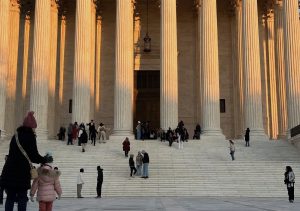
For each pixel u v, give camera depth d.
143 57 58.28
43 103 47.66
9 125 52.94
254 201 25.56
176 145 42.19
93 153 39.50
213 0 48.53
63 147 41.69
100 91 57.59
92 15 55.16
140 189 32.12
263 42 57.16
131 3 52.75
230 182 33.19
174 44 48.16
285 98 53.12
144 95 58.25
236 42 56.19
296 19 47.72
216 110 46.81
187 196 31.25
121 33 48.09
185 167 35.91
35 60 48.12
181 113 57.12
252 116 46.84
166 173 34.75
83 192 31.62
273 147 41.56
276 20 54.19
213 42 47.88
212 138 45.34
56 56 55.56
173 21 48.41
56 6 54.97
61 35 57.69
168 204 22.28
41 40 48.47
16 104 54.94
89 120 48.12
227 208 19.31
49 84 52.84
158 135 48.09
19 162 10.29
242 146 41.94
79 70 48.06
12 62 54.19
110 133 56.62
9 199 10.28
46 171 11.68
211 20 48.19
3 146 43.25
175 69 47.88
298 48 47.25
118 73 47.53
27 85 56.28
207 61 47.53
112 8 59.16
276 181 33.31
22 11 56.91
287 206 21.23
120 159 37.91
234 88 56.28
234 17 57.78
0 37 48.56
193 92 57.47
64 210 17.91
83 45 48.47
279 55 53.69
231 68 57.53
